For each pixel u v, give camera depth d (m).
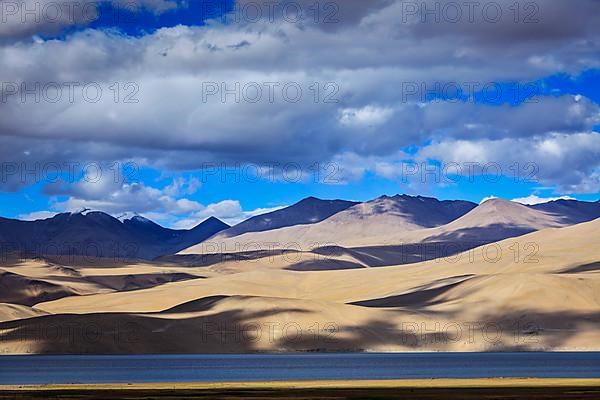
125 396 153.75
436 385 177.12
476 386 173.25
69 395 157.50
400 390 164.38
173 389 169.75
